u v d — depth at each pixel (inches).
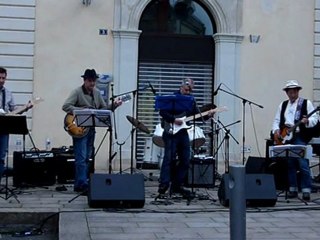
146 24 616.7
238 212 262.1
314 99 617.3
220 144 559.8
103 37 596.7
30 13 588.4
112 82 596.1
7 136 431.5
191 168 464.1
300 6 617.6
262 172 489.7
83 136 446.0
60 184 500.7
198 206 411.5
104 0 595.8
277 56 615.5
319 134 437.4
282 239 335.6
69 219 365.7
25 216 378.9
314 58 619.5
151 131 613.9
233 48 611.2
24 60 587.8
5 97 440.5
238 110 610.2
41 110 587.8
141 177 403.2
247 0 613.3
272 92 614.5
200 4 622.8
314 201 435.8
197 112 445.4
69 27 592.7
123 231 344.8
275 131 446.9
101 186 394.3
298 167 444.8
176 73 620.7
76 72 593.0
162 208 402.9
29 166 478.9
